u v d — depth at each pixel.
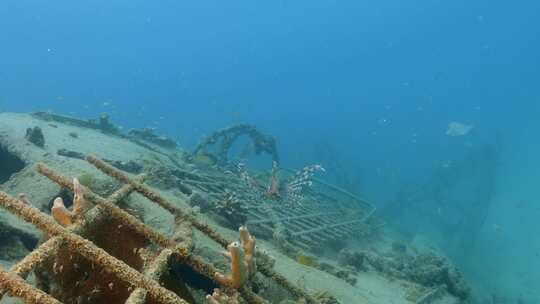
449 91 142.75
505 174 45.72
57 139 8.38
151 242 3.77
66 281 3.25
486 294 13.69
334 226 10.55
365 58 164.50
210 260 4.75
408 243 14.97
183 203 6.84
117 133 11.62
